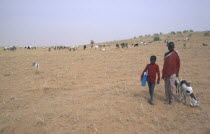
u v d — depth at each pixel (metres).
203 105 6.60
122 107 6.39
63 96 7.98
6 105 7.07
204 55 18.92
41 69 14.98
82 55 24.44
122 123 5.38
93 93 8.12
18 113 6.29
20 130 5.21
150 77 6.58
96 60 19.53
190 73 11.55
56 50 34.72
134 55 22.14
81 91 8.62
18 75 12.73
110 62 17.78
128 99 7.12
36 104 7.11
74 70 14.23
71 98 7.62
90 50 31.47
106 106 6.52
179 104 6.65
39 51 32.91
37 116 5.95
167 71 6.51
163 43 35.44
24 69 15.05
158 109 6.24
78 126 5.26
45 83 10.30
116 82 10.07
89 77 11.66
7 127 5.37
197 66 13.67
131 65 15.59
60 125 5.35
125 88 8.67
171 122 5.41
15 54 27.27
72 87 9.41
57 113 6.13
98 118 5.66
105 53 25.73
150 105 6.54
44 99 7.68
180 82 6.85
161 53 22.64
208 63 14.62
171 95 6.54
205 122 5.40
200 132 4.91
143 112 5.99
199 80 9.84
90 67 15.39
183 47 26.14
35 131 5.12
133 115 5.82
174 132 4.93
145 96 7.46
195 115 5.83
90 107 6.48
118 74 12.26
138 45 36.03
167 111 6.11
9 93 8.59
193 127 5.16
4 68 15.56
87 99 7.37
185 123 5.36
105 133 4.91
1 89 9.20
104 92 8.17
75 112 6.14
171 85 6.45
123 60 18.70
